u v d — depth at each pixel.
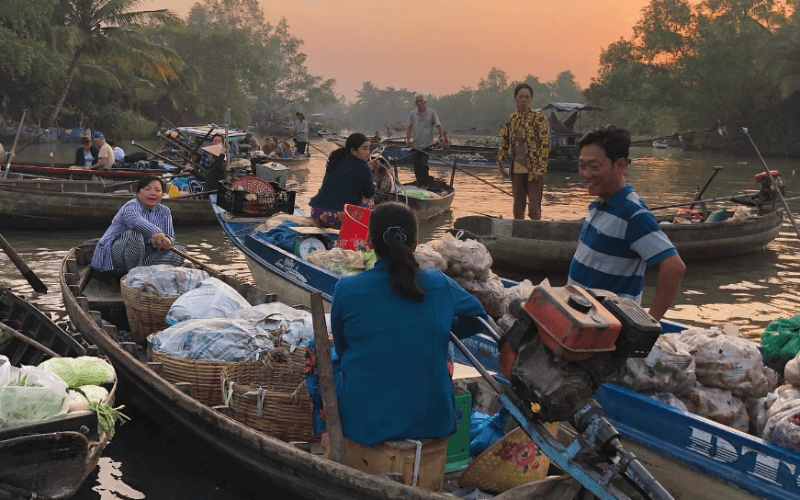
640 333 2.72
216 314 5.39
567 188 22.52
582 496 3.12
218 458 4.22
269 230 8.10
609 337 2.71
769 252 12.00
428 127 17.06
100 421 3.87
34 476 3.64
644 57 71.56
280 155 26.52
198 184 15.15
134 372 4.73
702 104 57.62
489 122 170.62
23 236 11.64
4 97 40.62
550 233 9.26
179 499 4.08
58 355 4.81
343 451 3.31
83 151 16.83
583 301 2.77
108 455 4.59
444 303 3.29
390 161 14.23
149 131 52.84
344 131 138.25
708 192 21.69
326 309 6.48
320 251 7.00
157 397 4.57
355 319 3.21
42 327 5.16
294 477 3.63
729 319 7.97
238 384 4.48
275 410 4.35
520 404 3.02
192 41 76.31
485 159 30.47
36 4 38.62
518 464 3.60
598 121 80.25
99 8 42.06
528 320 2.92
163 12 42.88
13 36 38.12
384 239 3.20
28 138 40.75
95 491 4.14
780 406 3.61
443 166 30.61
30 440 3.57
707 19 69.31
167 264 6.95
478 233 9.61
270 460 3.75
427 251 5.38
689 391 4.05
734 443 3.52
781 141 54.94
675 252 3.57
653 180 26.22
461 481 3.76
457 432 3.88
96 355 4.69
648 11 71.06
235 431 3.89
